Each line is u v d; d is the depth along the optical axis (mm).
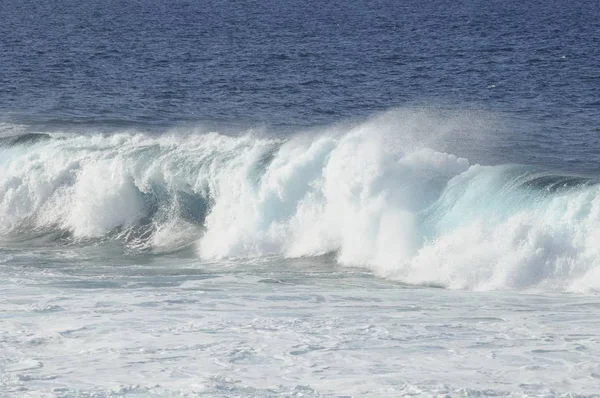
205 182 75312
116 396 32125
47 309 46906
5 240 76938
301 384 33500
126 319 44625
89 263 67375
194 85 169750
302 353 38000
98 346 39188
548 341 40156
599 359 36812
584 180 61375
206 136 82562
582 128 119250
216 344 39438
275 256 68125
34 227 79688
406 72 195000
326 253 66938
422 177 66562
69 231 77875
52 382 33781
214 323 43781
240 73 190250
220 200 74062
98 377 34438
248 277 60562
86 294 52062
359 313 46875
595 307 48562
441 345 39500
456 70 198750
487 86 172250
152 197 77312
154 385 33281
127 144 82875
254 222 70688
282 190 70312
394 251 63656
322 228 68125
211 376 34500
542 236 57000
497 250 58375
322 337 40844
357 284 58438
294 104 147125
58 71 190750
